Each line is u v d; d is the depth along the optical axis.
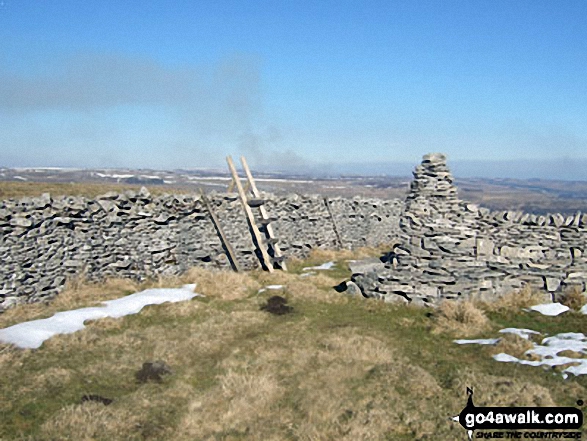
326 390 9.92
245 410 9.30
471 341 12.88
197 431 8.72
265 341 12.62
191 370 11.09
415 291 15.77
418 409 9.19
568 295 15.95
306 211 25.94
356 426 8.57
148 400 9.62
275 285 18.55
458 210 19.28
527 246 17.00
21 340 11.55
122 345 12.09
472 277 15.86
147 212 18.11
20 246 14.14
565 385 10.02
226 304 15.98
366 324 14.27
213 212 20.41
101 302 14.84
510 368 11.02
